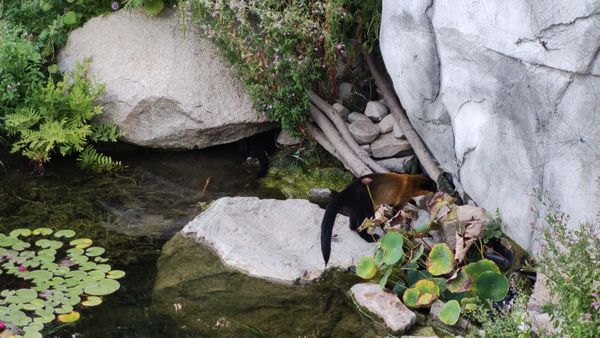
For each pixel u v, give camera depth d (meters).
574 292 5.66
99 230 7.10
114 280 6.61
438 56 6.58
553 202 6.09
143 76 7.71
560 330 5.87
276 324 6.29
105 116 7.79
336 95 7.87
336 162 7.73
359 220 6.91
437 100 6.72
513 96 6.18
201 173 7.70
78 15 8.11
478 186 6.55
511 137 6.25
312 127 7.75
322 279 6.62
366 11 7.56
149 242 6.99
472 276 6.23
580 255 5.79
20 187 7.51
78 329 6.24
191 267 6.73
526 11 6.00
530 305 6.12
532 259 6.29
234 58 7.64
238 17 7.43
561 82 5.93
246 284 6.58
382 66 7.84
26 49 7.73
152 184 7.59
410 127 7.44
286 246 6.84
